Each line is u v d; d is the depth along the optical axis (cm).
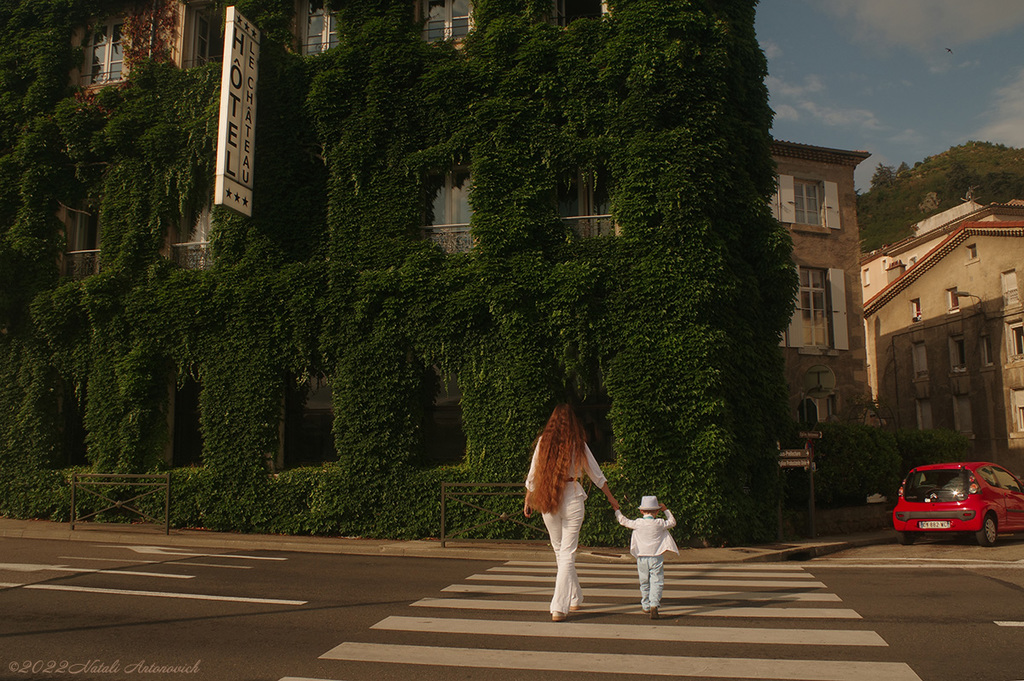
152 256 1572
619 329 1306
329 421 1498
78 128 1653
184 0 1691
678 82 1337
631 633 557
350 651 513
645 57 1346
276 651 515
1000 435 2848
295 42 1594
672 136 1316
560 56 1412
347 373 1407
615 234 1377
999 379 2864
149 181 1602
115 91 1672
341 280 1438
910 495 1426
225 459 1443
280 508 1406
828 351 2291
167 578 844
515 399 1330
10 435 1579
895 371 3519
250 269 1491
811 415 1645
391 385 1391
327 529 1379
